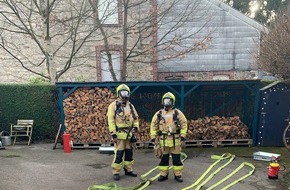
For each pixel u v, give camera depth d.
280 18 10.99
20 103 11.14
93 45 15.12
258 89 9.84
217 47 16.42
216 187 6.54
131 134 6.92
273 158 7.96
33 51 15.09
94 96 10.00
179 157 6.75
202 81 9.57
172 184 6.64
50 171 7.41
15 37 14.95
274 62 10.52
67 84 9.80
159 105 10.89
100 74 15.34
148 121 10.75
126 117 6.90
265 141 10.05
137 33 13.70
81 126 9.99
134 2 14.21
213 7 16.19
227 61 16.48
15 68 15.17
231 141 10.20
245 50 16.41
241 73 16.48
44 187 6.35
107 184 6.48
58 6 14.24
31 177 6.93
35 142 11.14
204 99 10.91
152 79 15.70
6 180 6.66
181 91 9.65
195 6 15.31
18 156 8.87
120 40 15.10
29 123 10.98
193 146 10.13
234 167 7.94
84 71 15.31
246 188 6.51
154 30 13.69
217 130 10.16
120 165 6.88
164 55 15.88
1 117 11.16
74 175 7.16
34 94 11.14
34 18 14.72
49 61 11.63
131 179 6.94
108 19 14.88
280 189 6.48
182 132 6.71
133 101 10.82
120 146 6.90
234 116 10.66
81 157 8.84
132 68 15.56
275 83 9.80
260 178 7.12
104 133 10.04
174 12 15.37
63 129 10.05
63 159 8.60
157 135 6.75
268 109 9.84
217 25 16.27
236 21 16.30
